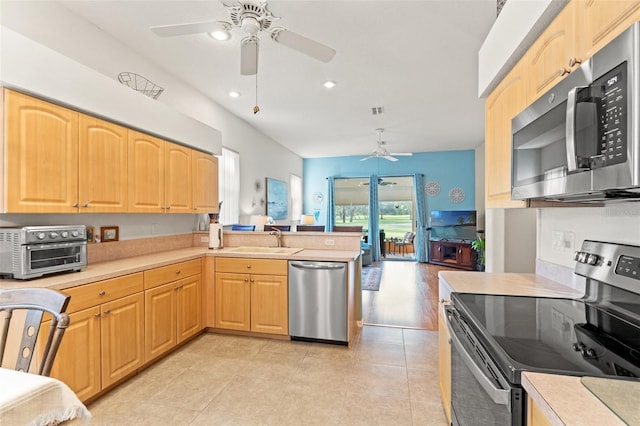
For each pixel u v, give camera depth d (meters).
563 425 0.59
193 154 3.38
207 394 2.16
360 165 8.59
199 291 3.10
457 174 7.96
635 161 0.75
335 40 2.80
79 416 0.88
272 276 3.04
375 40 2.81
